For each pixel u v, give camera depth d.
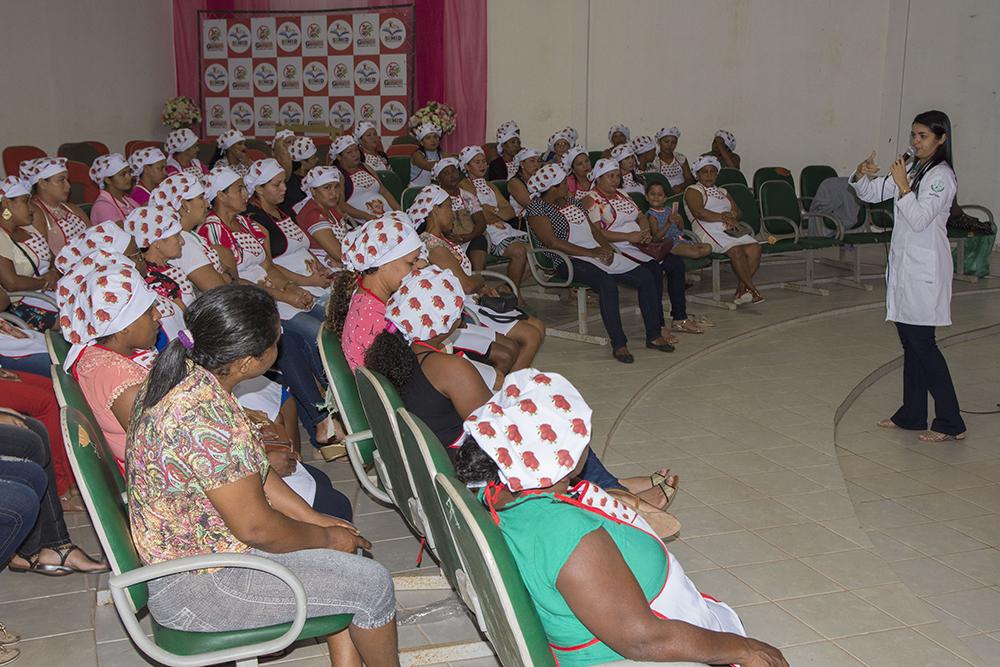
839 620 2.76
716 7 10.32
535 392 1.64
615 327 5.59
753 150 10.57
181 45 10.77
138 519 1.91
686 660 1.59
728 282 7.91
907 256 4.20
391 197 6.91
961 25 9.48
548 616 1.64
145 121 10.23
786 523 3.44
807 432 4.43
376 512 3.52
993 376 5.55
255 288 1.96
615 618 1.55
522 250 6.34
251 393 3.25
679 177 8.73
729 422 4.59
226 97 10.87
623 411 4.64
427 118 9.91
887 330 6.49
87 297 2.41
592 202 6.20
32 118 8.47
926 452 4.30
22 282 4.28
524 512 1.62
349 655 2.18
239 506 1.85
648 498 2.63
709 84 10.48
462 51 10.48
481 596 1.73
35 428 2.91
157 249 3.59
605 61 10.45
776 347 6.05
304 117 10.83
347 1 10.60
